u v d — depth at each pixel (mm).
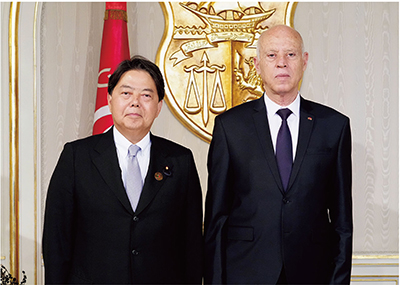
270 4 3355
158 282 1986
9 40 3195
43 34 3275
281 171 2123
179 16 3342
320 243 2121
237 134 2188
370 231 3334
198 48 3338
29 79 3219
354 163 3340
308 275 2088
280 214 2074
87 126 3328
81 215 2008
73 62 3312
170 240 2039
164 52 3318
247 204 2127
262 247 2082
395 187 3344
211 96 3334
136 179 2033
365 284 3305
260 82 3334
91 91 3330
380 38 3361
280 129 2184
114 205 1977
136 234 1966
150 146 2129
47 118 3283
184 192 2104
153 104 2045
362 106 3350
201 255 2129
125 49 3139
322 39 3357
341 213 2160
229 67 3344
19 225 3195
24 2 3213
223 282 2102
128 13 3342
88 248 1980
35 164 3219
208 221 2180
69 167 2045
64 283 2008
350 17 3367
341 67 3357
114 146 2080
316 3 3359
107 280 1941
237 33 3342
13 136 3188
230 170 2199
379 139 3348
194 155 3348
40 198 3232
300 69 2172
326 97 3352
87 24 3332
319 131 2174
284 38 2154
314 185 2107
